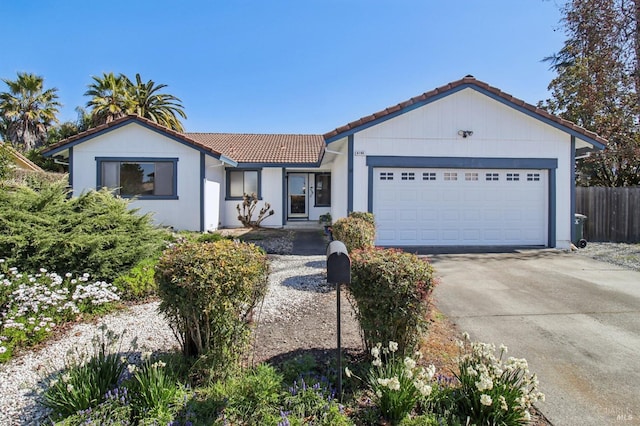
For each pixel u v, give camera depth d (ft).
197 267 9.34
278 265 26.99
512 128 34.53
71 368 8.89
